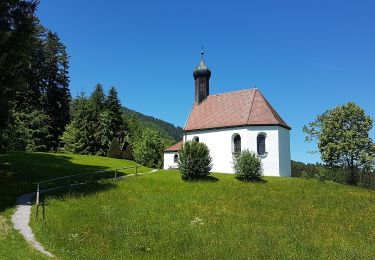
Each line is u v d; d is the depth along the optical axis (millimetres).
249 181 40469
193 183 37969
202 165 40062
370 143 51844
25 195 28422
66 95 76188
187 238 20000
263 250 18188
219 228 22531
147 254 17516
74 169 44125
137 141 92188
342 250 18922
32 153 52531
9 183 32094
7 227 19109
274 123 48250
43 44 70375
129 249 17859
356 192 37812
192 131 54344
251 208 28469
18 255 15102
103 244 18312
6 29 27141
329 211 28922
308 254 18078
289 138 51031
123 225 21734
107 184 34812
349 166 52844
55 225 20609
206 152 40688
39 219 21234
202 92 58125
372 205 32156
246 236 20875
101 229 20766
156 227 21828
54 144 74500
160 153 86000
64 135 74375
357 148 51438
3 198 26297
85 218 22922
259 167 41438
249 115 49781
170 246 18719
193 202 29625
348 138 51594
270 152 48000
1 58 25781
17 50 27047
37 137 67688
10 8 27766
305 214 27406
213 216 25422
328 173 53312
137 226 21609
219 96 56281
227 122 51188
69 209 24797
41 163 44750
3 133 36031
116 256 16781
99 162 53312
